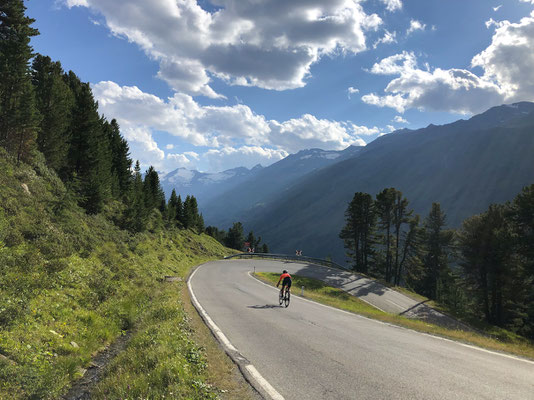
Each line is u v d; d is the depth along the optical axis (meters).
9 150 23.98
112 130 54.41
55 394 5.53
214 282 25.00
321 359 6.57
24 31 29.27
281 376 5.54
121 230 30.91
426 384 5.21
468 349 8.09
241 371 5.77
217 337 8.24
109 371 6.48
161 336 7.61
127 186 51.62
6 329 7.09
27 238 13.88
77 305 10.82
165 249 38.50
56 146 32.34
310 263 60.16
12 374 5.42
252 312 12.43
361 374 5.67
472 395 4.79
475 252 39.22
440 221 66.62
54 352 7.26
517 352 8.24
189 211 70.31
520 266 34.97
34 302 9.22
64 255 14.40
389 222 62.47
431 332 10.45
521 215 33.81
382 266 64.62
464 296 53.31
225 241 119.06
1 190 15.82
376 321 12.09
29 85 26.69
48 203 19.00
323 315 12.59
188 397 4.46
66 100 39.03
